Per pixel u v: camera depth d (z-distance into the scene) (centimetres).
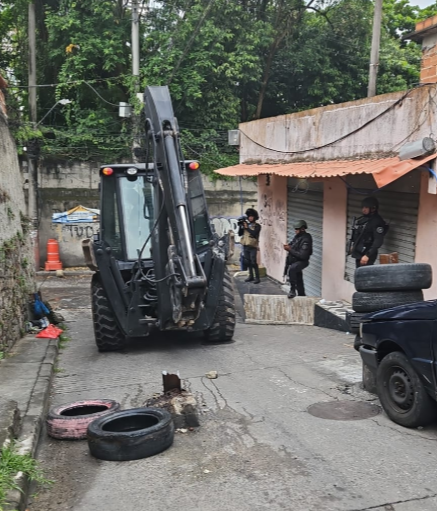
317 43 2097
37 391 611
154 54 1917
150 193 857
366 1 2148
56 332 936
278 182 1509
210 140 2017
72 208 1941
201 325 845
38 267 1916
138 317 827
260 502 378
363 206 937
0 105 991
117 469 441
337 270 1141
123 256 838
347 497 380
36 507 384
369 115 954
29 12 1819
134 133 1750
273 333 977
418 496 380
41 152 1906
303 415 548
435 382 470
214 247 873
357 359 769
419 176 843
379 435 491
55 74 2069
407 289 644
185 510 372
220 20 1942
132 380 693
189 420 517
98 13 1864
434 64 882
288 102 2264
